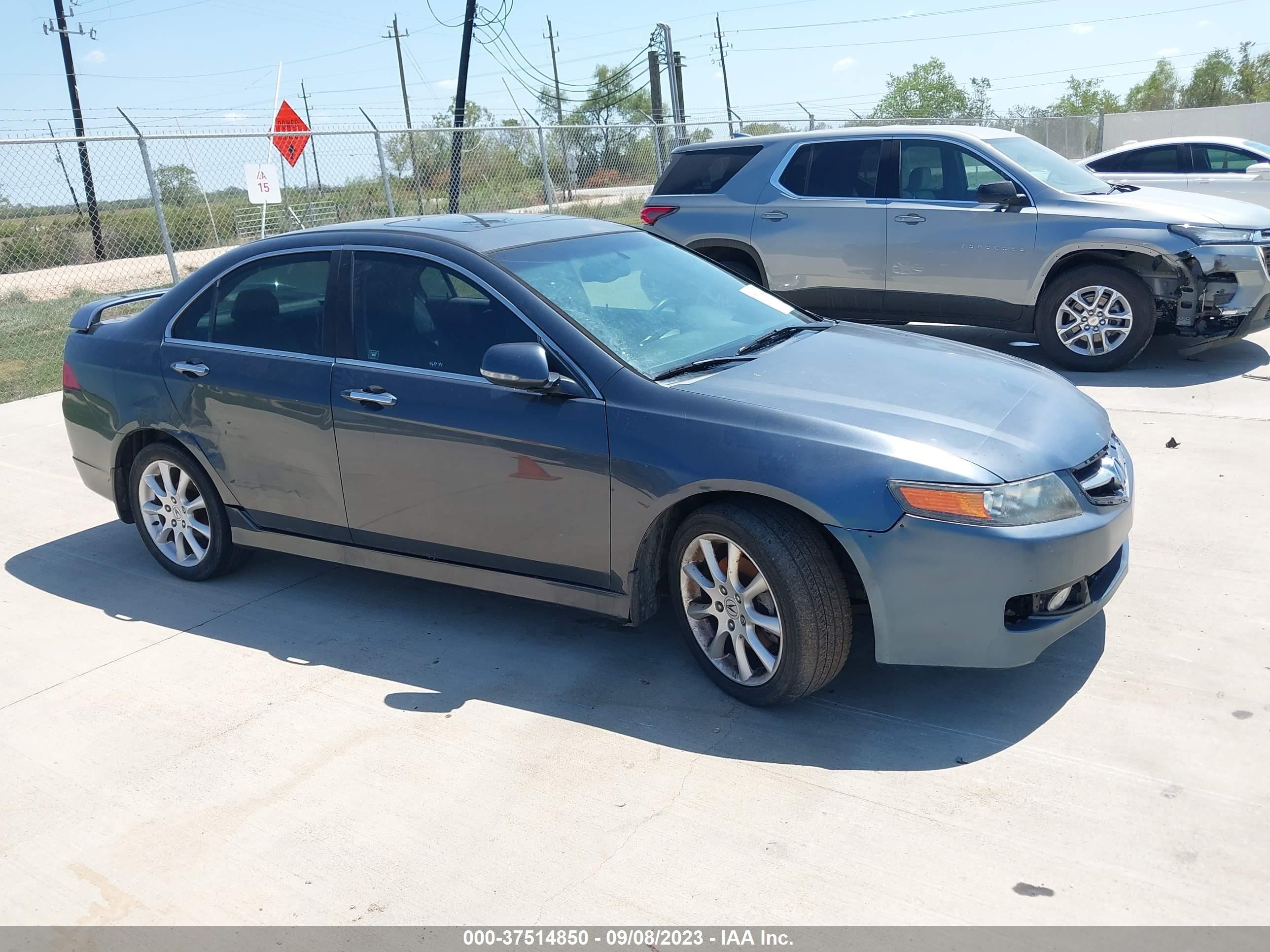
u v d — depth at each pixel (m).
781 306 4.57
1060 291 7.59
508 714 3.53
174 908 2.69
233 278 4.48
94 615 4.54
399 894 2.69
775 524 3.22
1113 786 2.94
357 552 4.24
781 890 2.61
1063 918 2.46
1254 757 3.03
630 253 4.41
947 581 3.09
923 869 2.65
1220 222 7.15
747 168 8.89
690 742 3.30
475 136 16.50
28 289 14.29
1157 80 53.41
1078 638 3.81
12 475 6.70
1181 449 5.79
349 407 3.99
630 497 3.44
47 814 3.12
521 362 3.47
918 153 8.14
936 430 3.25
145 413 4.65
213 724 3.58
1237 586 4.11
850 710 3.44
